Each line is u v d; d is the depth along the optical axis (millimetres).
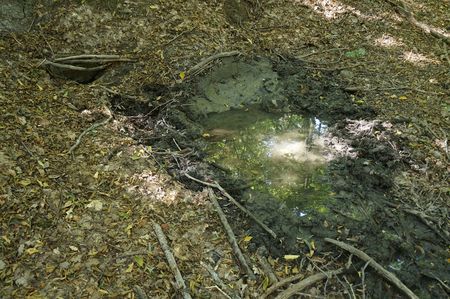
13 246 2217
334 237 2455
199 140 3008
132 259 2256
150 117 3117
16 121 2789
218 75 3459
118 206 2480
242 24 3982
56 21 3494
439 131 3117
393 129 3092
